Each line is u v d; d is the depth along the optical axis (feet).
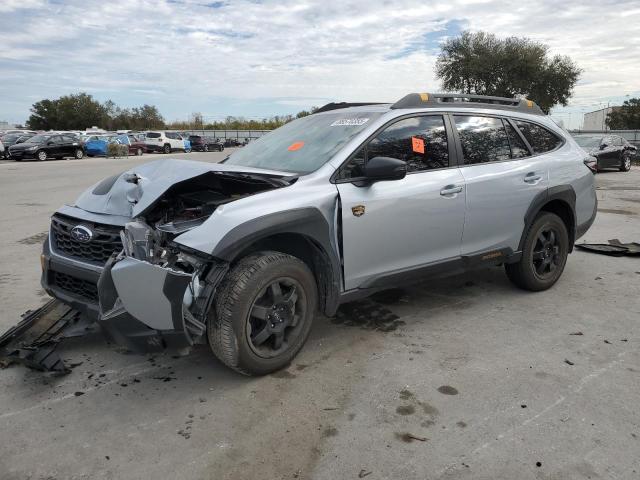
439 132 14.42
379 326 14.47
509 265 17.08
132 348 10.46
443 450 9.07
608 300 16.61
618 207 37.42
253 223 10.62
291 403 10.59
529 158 16.34
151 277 9.63
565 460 8.78
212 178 12.54
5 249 23.70
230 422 9.94
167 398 10.78
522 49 129.18
